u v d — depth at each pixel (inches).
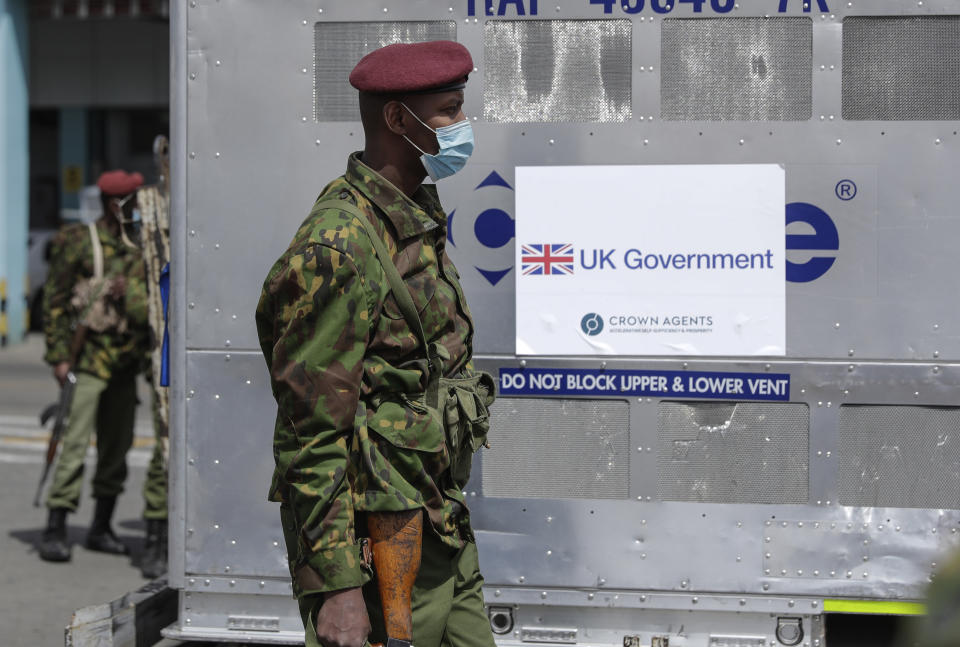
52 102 1289.4
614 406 199.2
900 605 195.6
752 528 197.5
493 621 203.2
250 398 204.2
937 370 193.6
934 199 193.3
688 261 196.5
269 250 203.3
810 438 196.1
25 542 345.4
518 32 198.4
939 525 194.7
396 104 136.2
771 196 195.3
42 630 263.0
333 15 201.0
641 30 196.4
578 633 201.9
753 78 195.5
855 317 194.4
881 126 193.5
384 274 130.3
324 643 125.5
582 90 198.1
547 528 200.7
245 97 202.7
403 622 130.6
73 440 317.7
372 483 129.6
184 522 205.9
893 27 193.3
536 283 198.5
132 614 219.0
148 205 273.7
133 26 1269.7
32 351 898.1
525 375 199.3
